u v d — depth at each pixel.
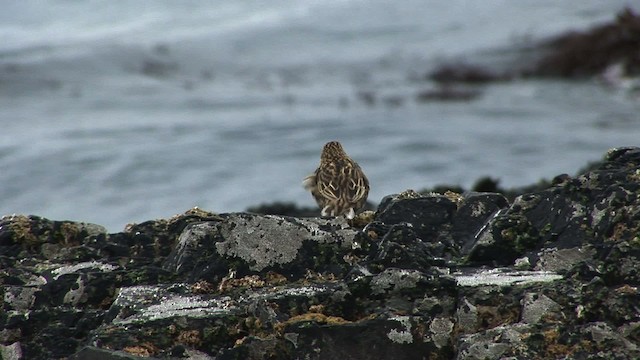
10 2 103.31
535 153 38.09
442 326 6.89
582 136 41.16
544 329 6.57
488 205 8.77
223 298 7.45
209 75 67.56
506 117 46.69
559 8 82.31
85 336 7.45
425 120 46.53
